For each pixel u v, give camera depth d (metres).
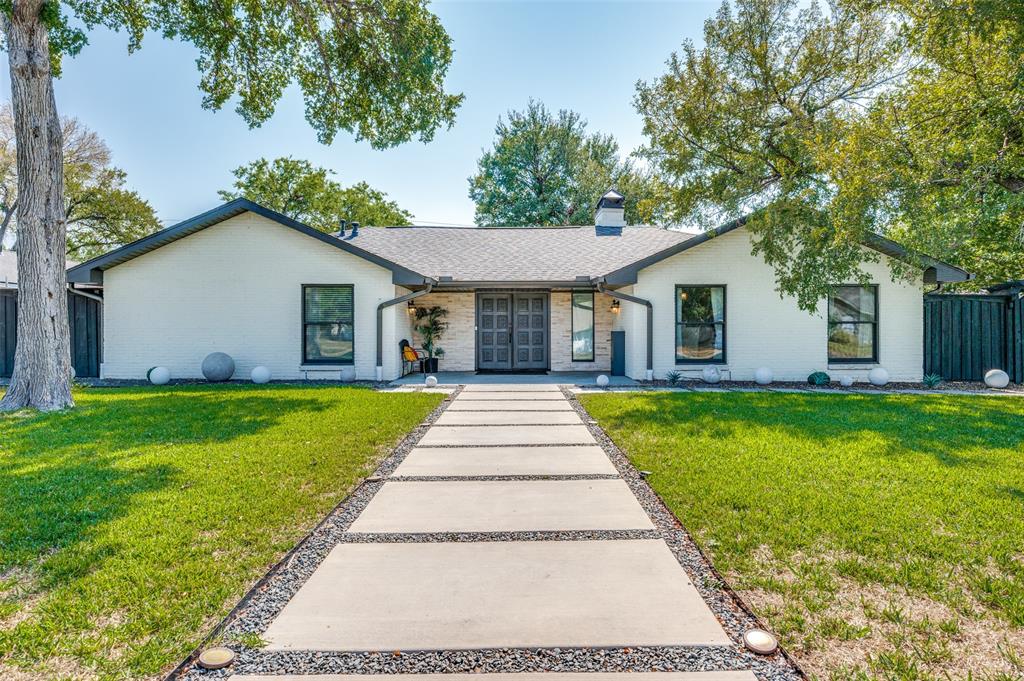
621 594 2.38
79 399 8.38
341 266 11.52
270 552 2.83
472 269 12.89
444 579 2.52
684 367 11.31
